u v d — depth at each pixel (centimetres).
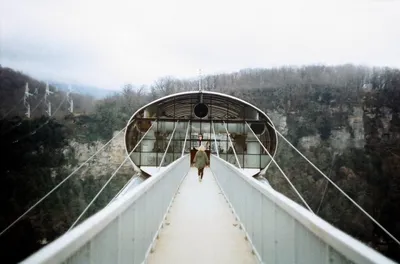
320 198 5975
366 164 5728
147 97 10419
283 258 478
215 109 3769
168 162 3550
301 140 8044
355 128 7212
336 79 8644
